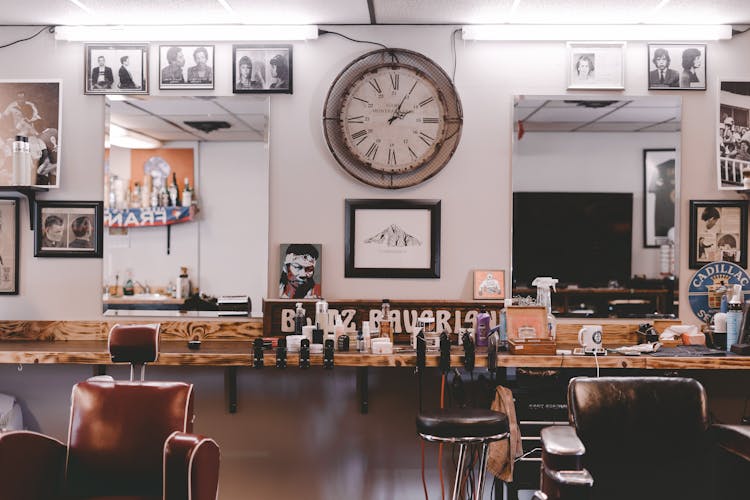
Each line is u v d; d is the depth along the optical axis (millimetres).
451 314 3576
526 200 3719
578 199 3752
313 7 3357
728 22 3559
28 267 3736
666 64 3643
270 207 3664
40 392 3723
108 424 2562
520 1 3260
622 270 3781
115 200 4137
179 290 4941
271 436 3674
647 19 3504
